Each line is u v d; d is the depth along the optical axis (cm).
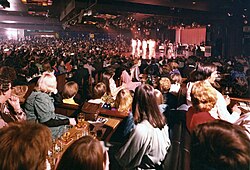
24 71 651
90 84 807
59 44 3578
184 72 843
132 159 209
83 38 4872
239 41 1842
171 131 233
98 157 114
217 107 238
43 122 268
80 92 815
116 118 310
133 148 207
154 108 214
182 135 188
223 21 1966
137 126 210
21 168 101
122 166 216
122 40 4234
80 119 283
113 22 2436
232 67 923
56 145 227
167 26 2655
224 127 111
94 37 4603
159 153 208
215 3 1641
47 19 3419
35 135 109
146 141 205
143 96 213
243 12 1736
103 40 4641
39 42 4062
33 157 103
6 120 222
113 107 353
